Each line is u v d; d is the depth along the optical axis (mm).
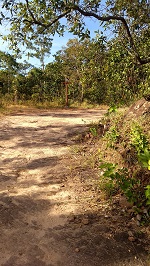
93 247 2885
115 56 5453
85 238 3035
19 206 3809
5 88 24406
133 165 4207
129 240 2949
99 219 3383
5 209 3723
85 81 6699
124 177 3645
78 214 3527
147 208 3381
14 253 2836
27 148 6629
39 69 24578
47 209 3711
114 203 3729
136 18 4133
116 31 4871
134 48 4520
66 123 9648
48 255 2793
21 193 4219
